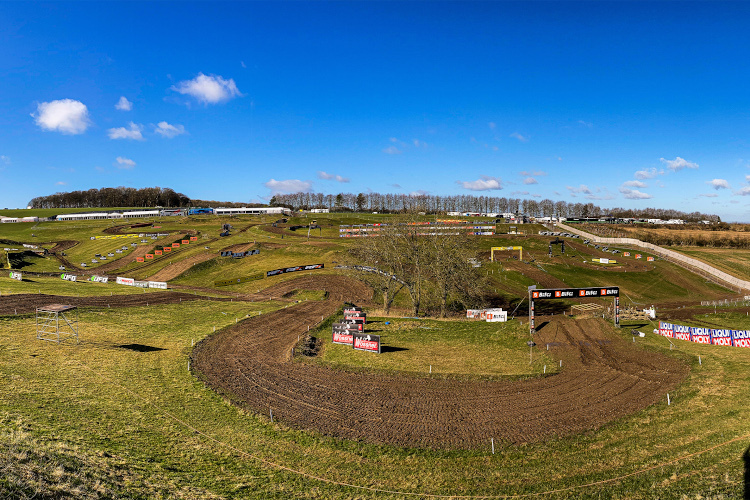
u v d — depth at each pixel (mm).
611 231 172250
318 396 31203
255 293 81625
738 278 98688
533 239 145125
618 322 51594
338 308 65000
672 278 99750
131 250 123938
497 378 34938
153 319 53625
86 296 65312
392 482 20812
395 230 66125
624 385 33094
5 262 103875
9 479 16203
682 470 20734
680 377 34500
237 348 43000
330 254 106562
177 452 22719
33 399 26922
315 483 20625
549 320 53812
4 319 47125
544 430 25906
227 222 182250
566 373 36156
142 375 33656
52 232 157625
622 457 22422
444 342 46625
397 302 74562
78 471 18516
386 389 32719
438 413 28484
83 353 37906
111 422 25188
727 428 24516
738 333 42875
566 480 20500
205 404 29094
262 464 22188
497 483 20562
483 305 68812
